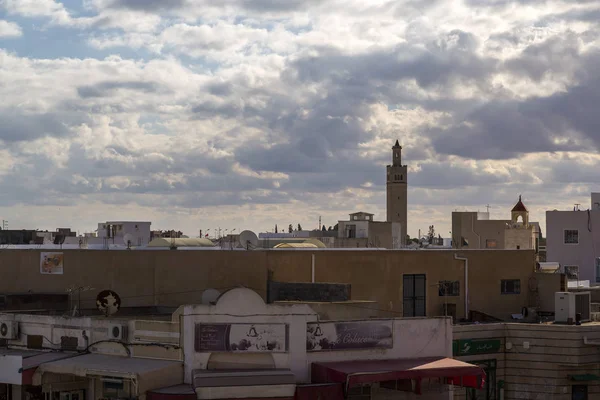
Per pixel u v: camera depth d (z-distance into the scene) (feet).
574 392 139.64
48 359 117.39
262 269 146.92
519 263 169.99
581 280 245.04
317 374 114.73
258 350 112.78
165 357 112.47
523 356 140.26
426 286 159.74
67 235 332.39
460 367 116.78
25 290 149.59
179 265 147.74
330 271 150.92
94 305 147.13
